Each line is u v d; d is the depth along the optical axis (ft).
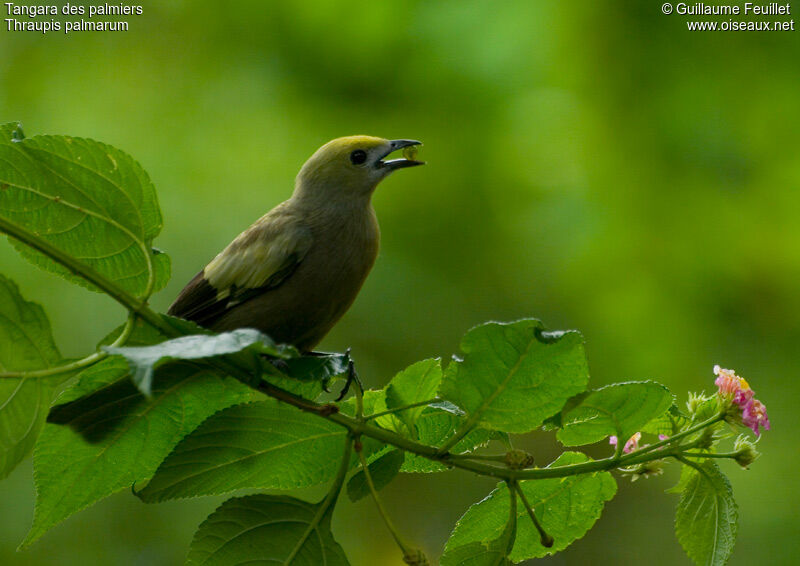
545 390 14.57
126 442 16.16
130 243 16.02
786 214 42.86
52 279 38.17
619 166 44.52
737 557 37.22
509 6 44.60
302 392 17.31
